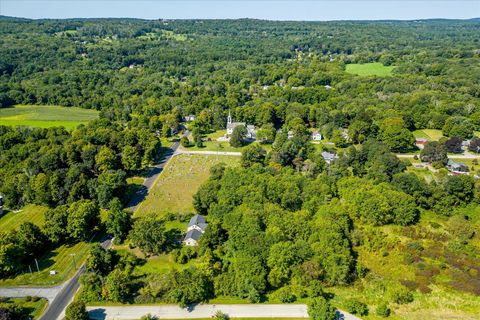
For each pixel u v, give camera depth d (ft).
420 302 264.11
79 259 306.76
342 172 437.17
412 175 392.06
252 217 320.50
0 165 458.91
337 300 265.54
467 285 279.28
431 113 623.77
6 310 233.35
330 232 301.43
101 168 447.42
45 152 456.04
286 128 617.21
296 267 278.87
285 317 247.70
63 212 328.90
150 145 516.73
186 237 327.06
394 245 323.98
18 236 301.22
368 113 605.73
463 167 460.96
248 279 265.34
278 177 400.88
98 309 254.06
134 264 299.58
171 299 260.62
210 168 482.69
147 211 393.50
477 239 330.95
